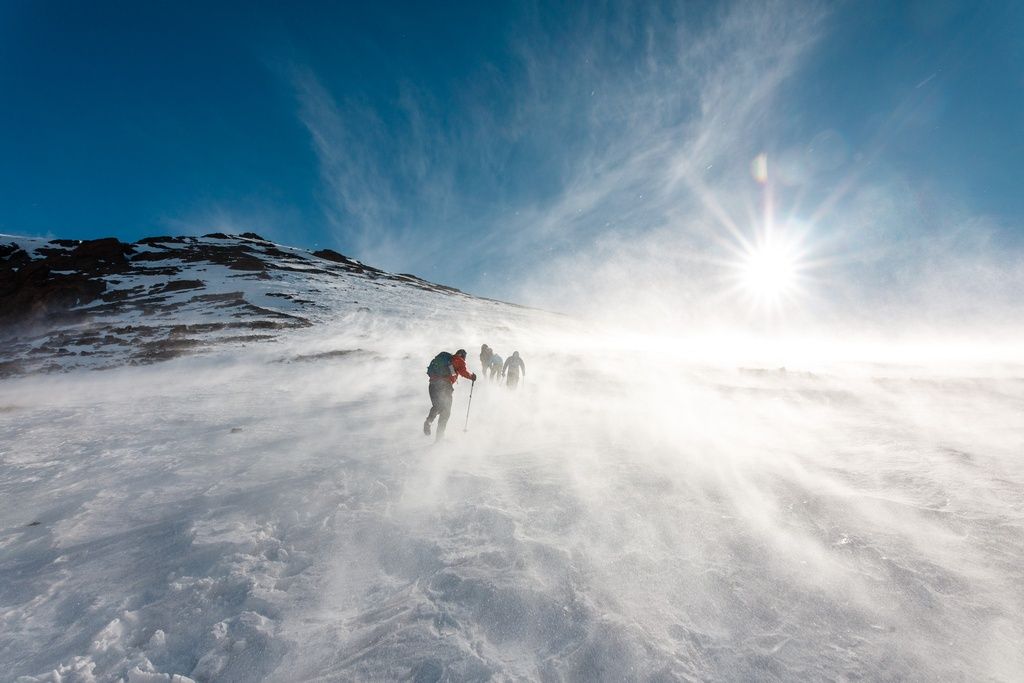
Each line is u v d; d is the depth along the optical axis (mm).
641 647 2158
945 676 1897
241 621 2615
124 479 5605
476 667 2129
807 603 2406
